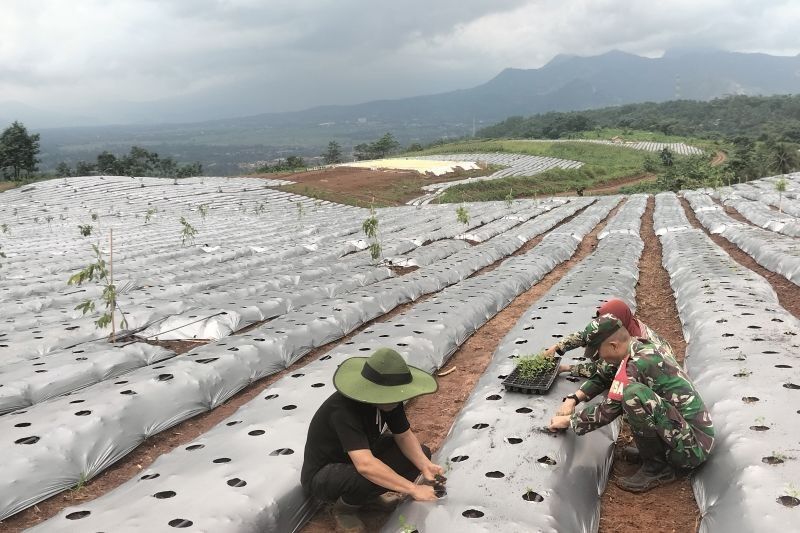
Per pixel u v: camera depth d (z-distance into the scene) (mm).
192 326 11836
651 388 5195
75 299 15719
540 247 21984
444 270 17109
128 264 21844
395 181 69125
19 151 75750
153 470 5746
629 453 6000
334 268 18719
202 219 42281
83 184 58344
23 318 13086
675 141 126625
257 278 16922
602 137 134875
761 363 6852
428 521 4500
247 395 8750
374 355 4645
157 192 56281
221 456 5770
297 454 5758
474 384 8594
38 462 5969
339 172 74375
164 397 7672
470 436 5793
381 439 5199
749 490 4484
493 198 65750
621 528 4965
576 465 5309
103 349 10031
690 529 4824
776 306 9953
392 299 13969
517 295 14836
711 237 24203
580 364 6770
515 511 4539
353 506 5047
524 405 6238
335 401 4793
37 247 28219
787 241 18141
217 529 4543
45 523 4773
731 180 67938
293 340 10359
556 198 52250
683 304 11609
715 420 5809
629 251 19953
